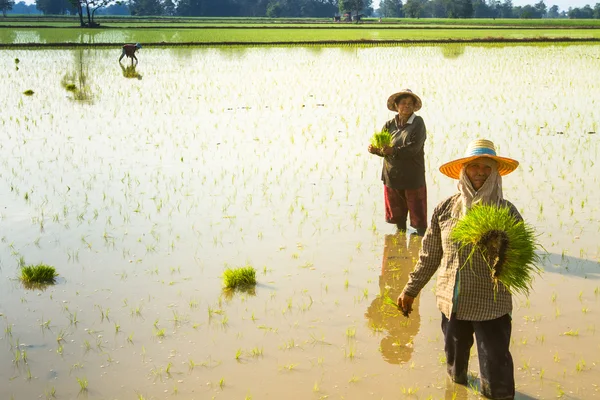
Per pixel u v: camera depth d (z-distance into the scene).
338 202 9.06
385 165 7.75
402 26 82.25
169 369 4.80
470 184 4.16
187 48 44.03
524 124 14.87
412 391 4.48
